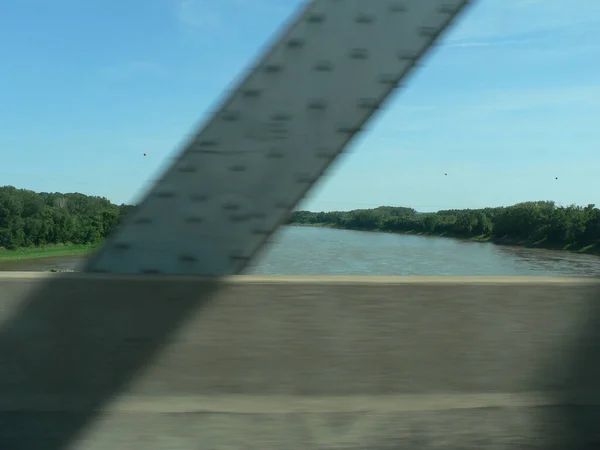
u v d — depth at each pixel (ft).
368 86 10.94
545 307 11.43
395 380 10.93
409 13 11.00
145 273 11.16
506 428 10.87
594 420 11.17
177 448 10.32
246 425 10.44
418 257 173.58
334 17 11.00
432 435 10.69
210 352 10.72
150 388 10.62
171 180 11.23
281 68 11.00
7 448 10.27
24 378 10.53
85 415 10.41
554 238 262.67
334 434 10.52
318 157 11.00
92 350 10.65
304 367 10.79
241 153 11.09
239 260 11.18
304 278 11.10
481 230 340.39
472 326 11.22
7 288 10.66
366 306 11.00
